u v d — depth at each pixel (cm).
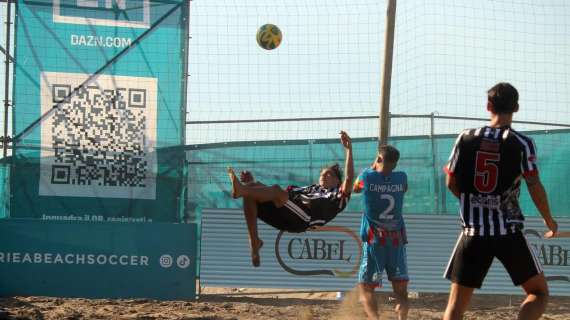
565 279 1204
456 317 607
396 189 918
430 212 1256
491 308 1173
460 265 612
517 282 608
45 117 1264
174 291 1180
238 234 1197
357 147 1267
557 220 1214
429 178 1262
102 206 1266
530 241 1208
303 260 1192
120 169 1269
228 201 1272
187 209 1270
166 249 1184
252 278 1188
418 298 1240
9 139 1257
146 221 1259
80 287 1173
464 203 614
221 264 1191
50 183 1260
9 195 1254
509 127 617
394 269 921
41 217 1259
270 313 1059
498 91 619
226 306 1114
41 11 1269
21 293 1167
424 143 1272
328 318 1026
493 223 602
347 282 1191
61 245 1177
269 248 1191
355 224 1198
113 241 1180
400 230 927
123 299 1163
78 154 1266
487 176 605
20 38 1265
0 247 1170
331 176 803
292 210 763
